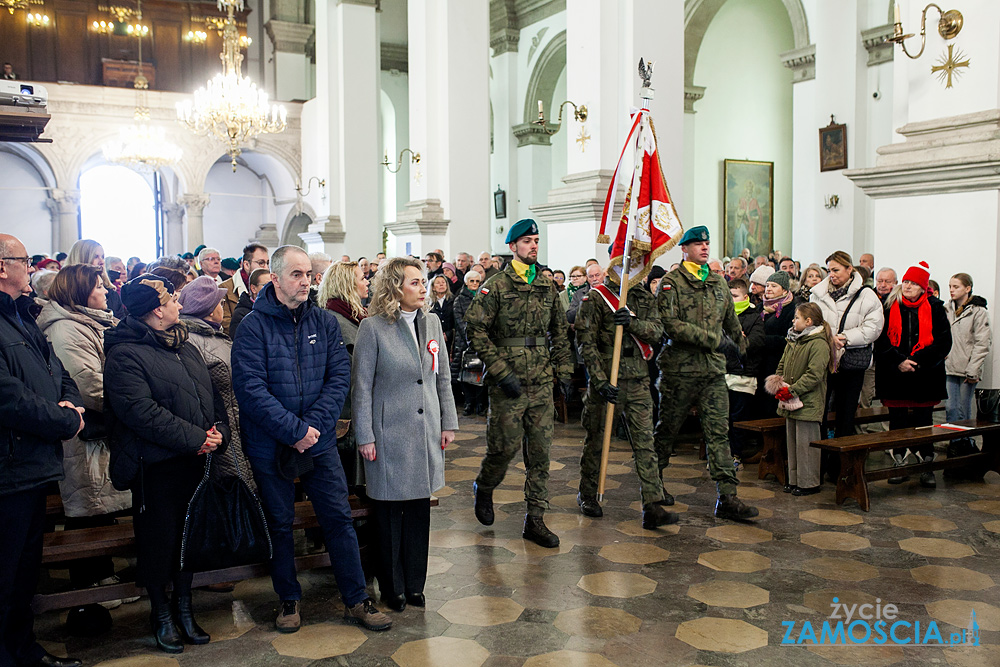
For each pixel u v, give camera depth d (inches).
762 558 162.9
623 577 153.9
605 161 336.2
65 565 149.1
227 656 123.8
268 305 131.4
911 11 267.0
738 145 771.4
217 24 903.1
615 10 333.4
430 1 459.5
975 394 241.8
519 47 803.4
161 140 680.4
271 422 125.3
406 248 472.1
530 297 173.6
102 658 123.5
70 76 849.5
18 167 831.7
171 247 902.4
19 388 106.5
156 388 122.5
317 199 713.6
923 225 255.6
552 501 207.0
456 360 329.7
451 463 250.5
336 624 135.4
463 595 146.6
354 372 140.2
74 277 140.3
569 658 121.7
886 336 229.6
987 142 237.0
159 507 124.1
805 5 613.3
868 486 217.5
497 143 827.4
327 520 133.6
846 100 567.5
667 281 189.6
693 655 122.2
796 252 616.4
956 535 175.3
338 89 669.3
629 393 183.9
